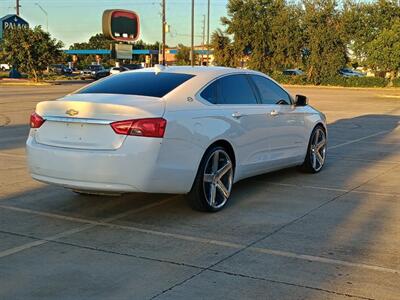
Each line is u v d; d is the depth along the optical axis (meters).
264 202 6.72
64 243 5.11
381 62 37.22
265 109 7.16
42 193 7.05
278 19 55.22
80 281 4.21
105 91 6.10
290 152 7.88
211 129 6.06
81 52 97.38
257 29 57.00
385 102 28.72
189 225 5.71
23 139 12.20
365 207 6.51
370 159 10.20
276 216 6.08
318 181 8.04
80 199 6.77
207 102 6.25
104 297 3.93
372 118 19.34
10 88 37.38
